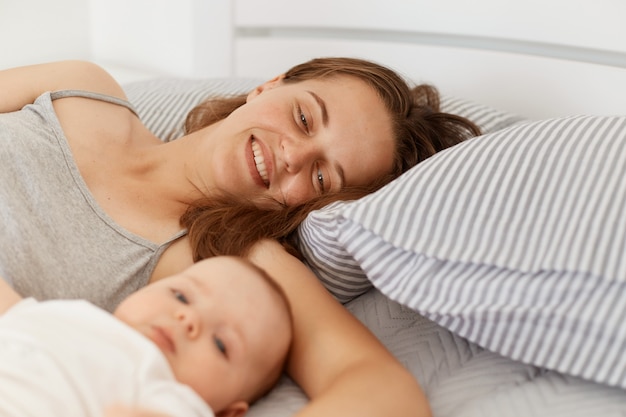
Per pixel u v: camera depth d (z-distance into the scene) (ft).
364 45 6.35
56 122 3.81
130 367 2.40
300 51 6.64
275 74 6.79
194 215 3.70
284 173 3.93
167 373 2.51
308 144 3.92
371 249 3.20
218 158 3.91
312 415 2.56
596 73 5.22
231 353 2.74
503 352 3.02
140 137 4.30
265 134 3.93
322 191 4.01
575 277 2.85
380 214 3.19
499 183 3.22
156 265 3.56
